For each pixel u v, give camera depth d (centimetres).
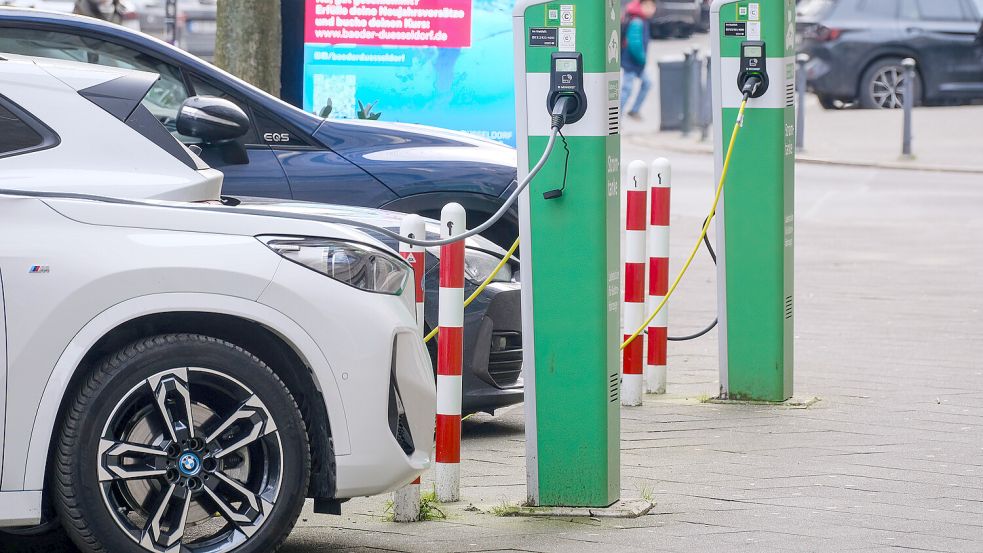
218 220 1002
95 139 1104
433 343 1434
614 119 1202
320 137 1617
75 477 958
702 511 1223
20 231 961
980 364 1870
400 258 1073
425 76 2227
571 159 1182
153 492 995
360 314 1015
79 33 1606
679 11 8538
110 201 991
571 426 1212
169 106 1606
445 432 1262
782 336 1659
